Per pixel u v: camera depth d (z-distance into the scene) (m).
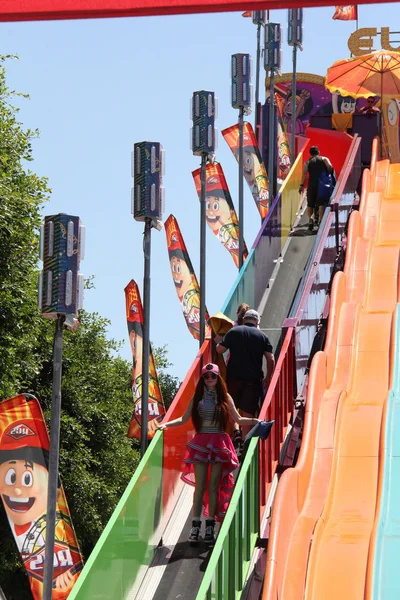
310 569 12.27
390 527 13.21
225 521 11.88
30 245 28.94
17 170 31.28
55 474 13.12
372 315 19.25
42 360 38.25
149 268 16.28
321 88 48.88
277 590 11.23
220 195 26.23
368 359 17.78
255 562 12.98
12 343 29.11
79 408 42.22
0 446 15.65
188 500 15.20
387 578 12.16
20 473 15.62
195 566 13.50
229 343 15.90
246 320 16.17
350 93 33.91
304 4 9.24
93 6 9.78
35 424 15.75
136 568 12.96
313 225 27.27
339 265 22.14
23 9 9.77
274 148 32.16
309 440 14.65
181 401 15.27
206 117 19.38
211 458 13.84
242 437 15.64
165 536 14.28
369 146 33.91
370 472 14.55
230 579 12.02
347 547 12.85
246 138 29.44
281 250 26.16
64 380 41.78
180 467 15.39
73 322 13.11
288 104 49.16
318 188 27.12
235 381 15.75
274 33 30.59
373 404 16.25
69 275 12.84
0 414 15.72
